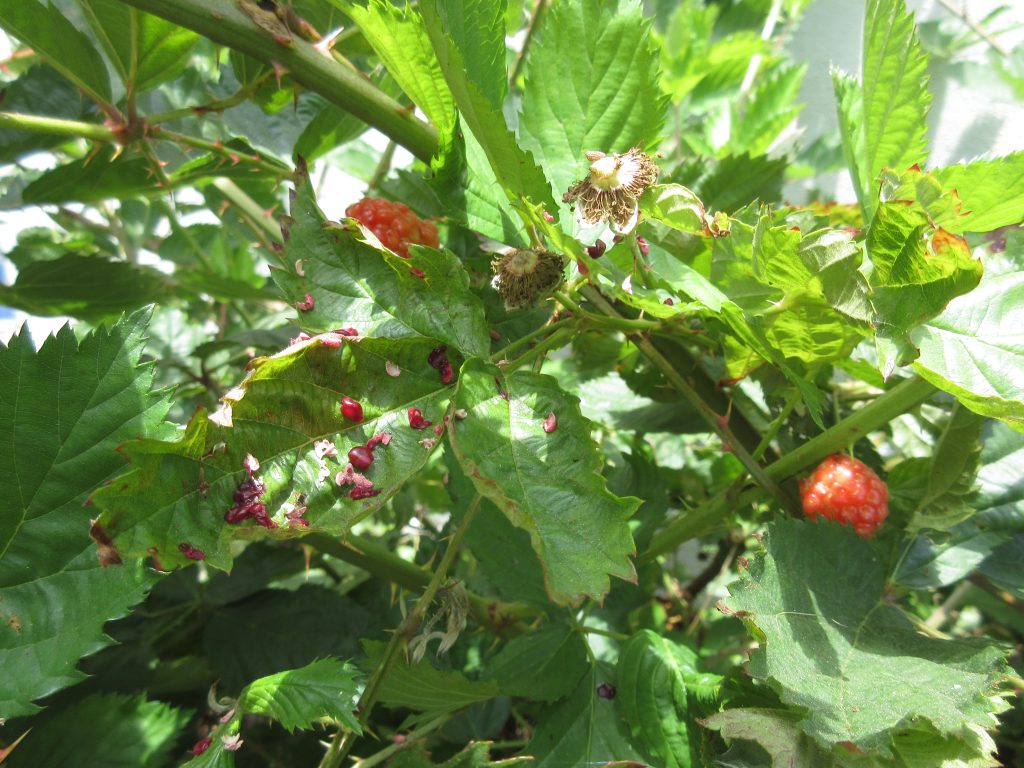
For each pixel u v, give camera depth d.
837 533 0.17
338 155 0.39
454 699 0.19
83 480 0.16
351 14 0.16
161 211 0.41
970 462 0.19
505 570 0.20
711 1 0.41
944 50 0.36
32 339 0.16
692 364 0.22
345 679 0.16
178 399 0.34
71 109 0.27
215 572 0.27
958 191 0.17
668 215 0.15
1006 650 0.15
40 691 0.15
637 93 0.19
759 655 0.14
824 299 0.16
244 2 0.18
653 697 0.18
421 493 0.35
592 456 0.14
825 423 0.23
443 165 0.18
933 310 0.14
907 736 0.14
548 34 0.18
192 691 0.26
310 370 0.14
